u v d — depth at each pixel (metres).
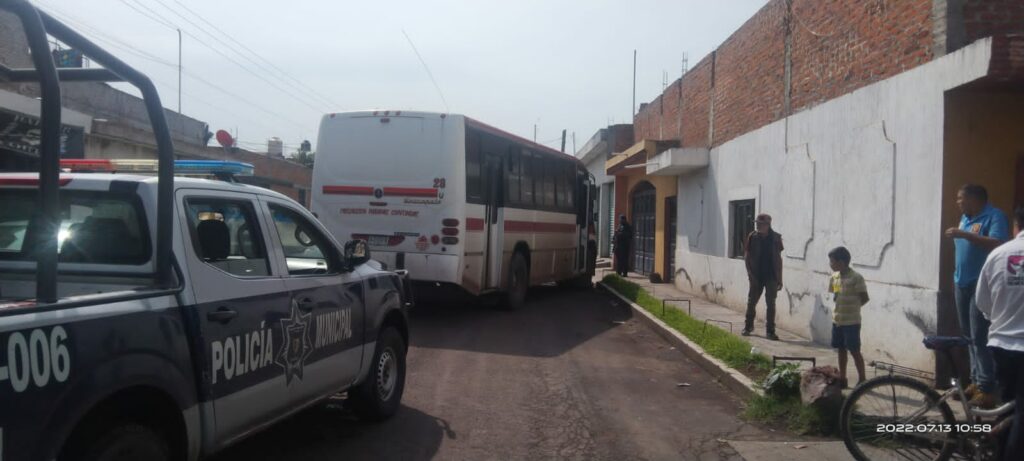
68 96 17.05
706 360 9.09
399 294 6.85
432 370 8.66
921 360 7.82
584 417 6.90
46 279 3.21
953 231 6.46
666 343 11.05
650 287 18.55
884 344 8.58
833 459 5.82
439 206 11.87
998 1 7.66
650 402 7.53
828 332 10.08
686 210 17.45
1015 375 4.77
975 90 7.53
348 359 5.80
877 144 8.87
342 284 5.80
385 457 5.60
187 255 4.15
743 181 13.48
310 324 5.20
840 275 7.48
